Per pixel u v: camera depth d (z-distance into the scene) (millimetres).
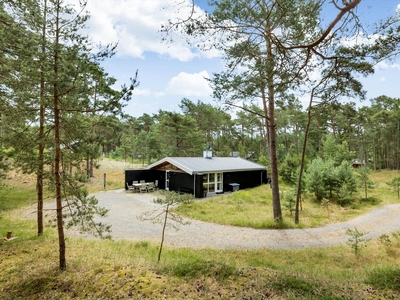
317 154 34625
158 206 14867
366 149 39594
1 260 6160
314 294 4254
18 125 6512
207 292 4398
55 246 7402
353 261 7578
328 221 12516
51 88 5293
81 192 5789
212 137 42531
